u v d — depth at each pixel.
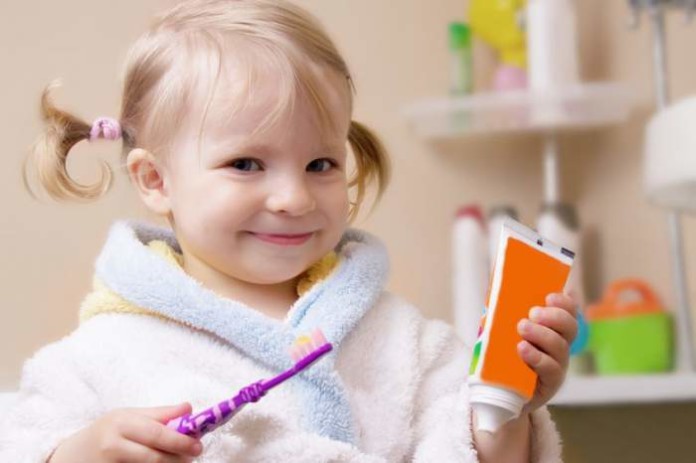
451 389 1.00
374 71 2.06
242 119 0.91
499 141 2.12
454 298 1.96
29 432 0.89
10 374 1.70
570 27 1.94
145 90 0.99
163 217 1.07
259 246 0.92
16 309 1.72
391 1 2.09
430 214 2.07
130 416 0.77
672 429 1.82
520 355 0.81
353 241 1.07
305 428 0.91
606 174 2.06
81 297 1.72
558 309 0.83
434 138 2.08
